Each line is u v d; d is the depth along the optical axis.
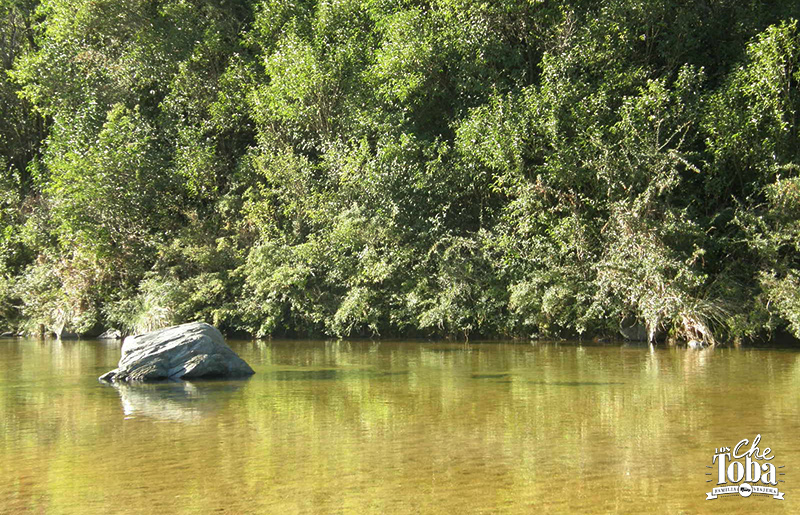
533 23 17.27
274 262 17.41
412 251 16.22
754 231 13.27
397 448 4.80
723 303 13.24
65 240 19.45
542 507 3.47
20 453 4.81
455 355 11.82
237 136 21.66
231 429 5.57
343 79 18.91
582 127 14.77
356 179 17.27
